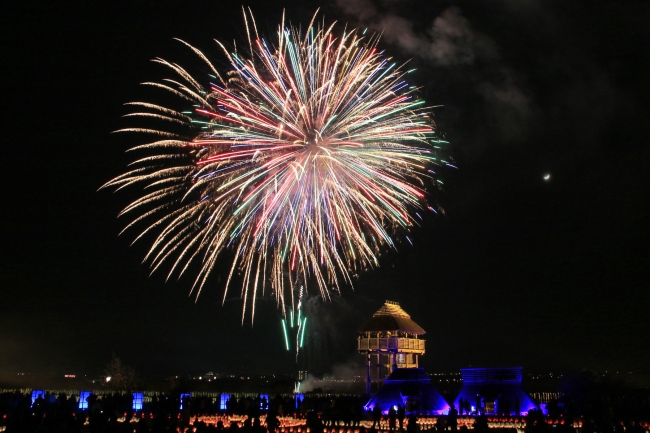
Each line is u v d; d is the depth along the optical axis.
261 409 42.12
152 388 76.88
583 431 29.83
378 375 57.47
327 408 36.78
